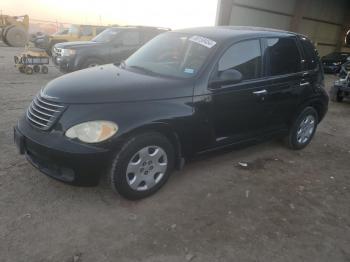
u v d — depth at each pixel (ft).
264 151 17.90
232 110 13.98
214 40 13.93
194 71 13.05
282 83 15.83
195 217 11.57
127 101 11.42
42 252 9.51
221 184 13.94
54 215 11.08
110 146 10.80
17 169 13.71
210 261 9.66
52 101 11.39
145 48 15.94
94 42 37.29
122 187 11.50
